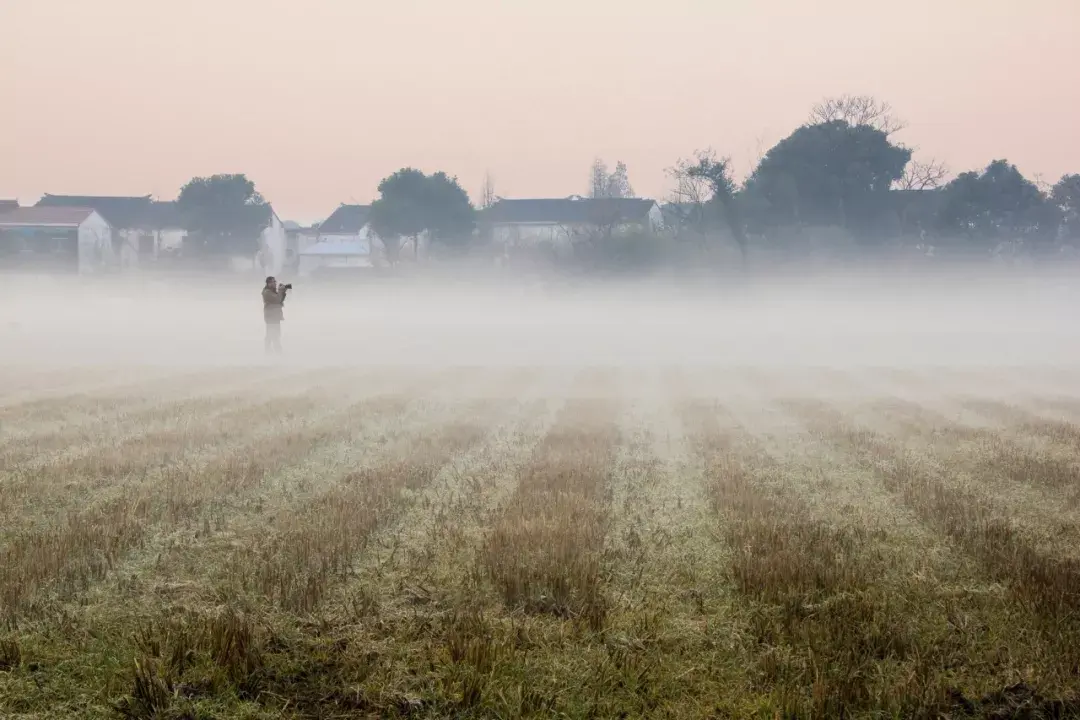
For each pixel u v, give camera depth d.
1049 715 10.11
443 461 24.22
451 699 10.34
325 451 25.55
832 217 144.12
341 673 11.02
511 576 13.86
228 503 19.20
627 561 15.35
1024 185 143.38
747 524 17.34
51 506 18.91
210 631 11.97
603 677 10.77
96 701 10.40
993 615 12.66
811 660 11.13
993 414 34.75
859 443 27.45
